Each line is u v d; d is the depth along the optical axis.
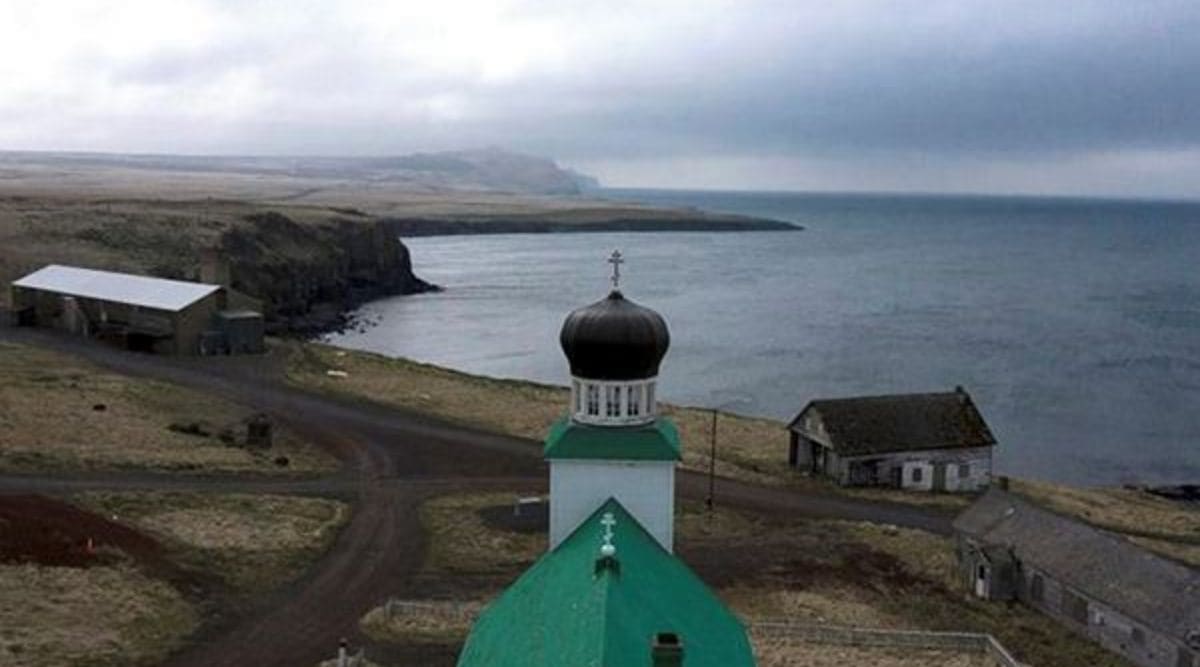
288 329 174.62
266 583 59.12
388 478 80.38
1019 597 62.72
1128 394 142.12
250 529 67.00
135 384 102.69
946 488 86.19
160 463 78.75
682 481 83.31
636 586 31.52
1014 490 88.81
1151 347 176.88
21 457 76.19
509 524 70.75
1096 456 114.62
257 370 113.44
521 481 81.06
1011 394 140.38
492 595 58.62
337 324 186.75
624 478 39.28
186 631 52.38
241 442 87.25
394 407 102.25
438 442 91.00
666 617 31.12
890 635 54.16
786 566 66.06
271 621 54.12
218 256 145.00
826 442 85.56
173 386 103.94
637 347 39.19
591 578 30.75
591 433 39.34
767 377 147.00
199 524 66.94
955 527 67.50
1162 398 140.50
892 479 85.44
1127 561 57.97
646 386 40.12
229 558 62.19
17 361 107.69
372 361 127.50
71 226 188.00
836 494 82.56
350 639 52.25
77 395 95.25
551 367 152.88
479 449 89.38
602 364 39.50
